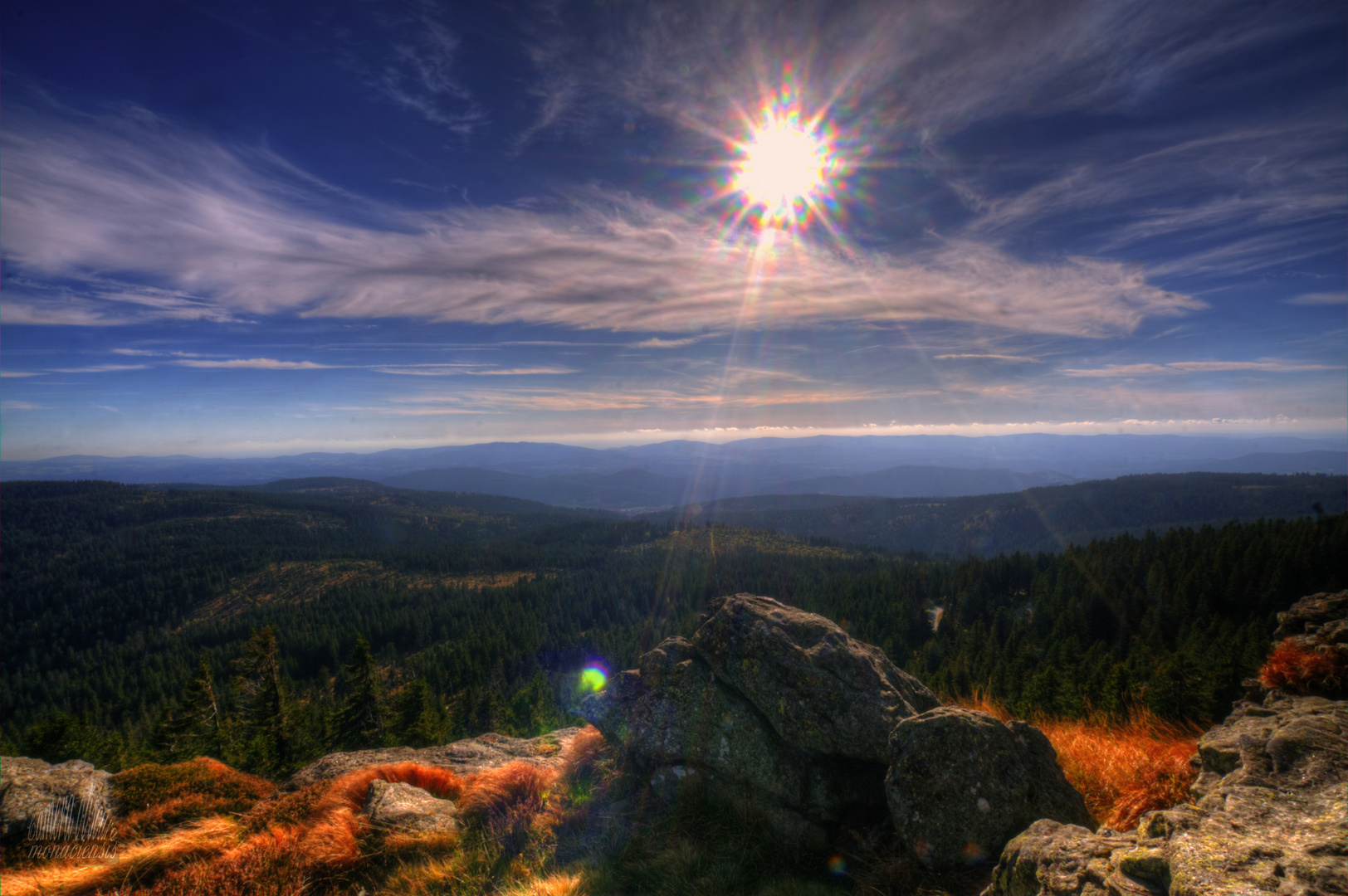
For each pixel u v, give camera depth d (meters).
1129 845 4.58
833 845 7.28
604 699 10.17
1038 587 101.19
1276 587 69.81
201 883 7.23
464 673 106.12
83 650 191.62
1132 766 7.93
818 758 7.97
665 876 6.97
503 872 7.42
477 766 12.05
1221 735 6.40
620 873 7.13
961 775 6.39
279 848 7.85
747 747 8.34
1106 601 81.25
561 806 8.87
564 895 6.68
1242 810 4.40
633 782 9.13
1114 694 11.85
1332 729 5.30
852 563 183.38
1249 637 51.38
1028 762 6.77
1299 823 4.06
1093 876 4.35
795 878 6.76
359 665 48.69
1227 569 77.56
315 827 8.48
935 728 6.70
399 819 8.55
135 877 7.88
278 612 190.75
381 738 48.19
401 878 7.39
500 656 116.94
